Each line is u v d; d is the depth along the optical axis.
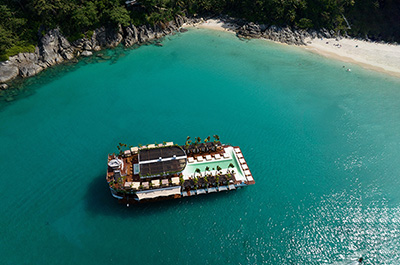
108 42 93.00
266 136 65.31
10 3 78.31
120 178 47.81
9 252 41.66
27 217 46.09
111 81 79.56
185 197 50.28
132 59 89.88
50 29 82.38
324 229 47.69
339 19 110.50
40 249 42.19
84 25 87.00
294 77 87.31
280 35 106.81
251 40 104.94
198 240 44.81
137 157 52.97
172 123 66.69
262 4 105.38
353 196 53.25
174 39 102.12
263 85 82.56
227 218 48.03
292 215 49.34
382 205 51.78
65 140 60.59
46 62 81.94
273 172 56.88
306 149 62.78
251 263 42.75
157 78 82.19
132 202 48.34
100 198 49.50
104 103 71.44
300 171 57.53
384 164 59.91
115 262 41.38
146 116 68.25
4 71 74.88
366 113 74.44
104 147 59.41
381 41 110.12
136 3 96.00
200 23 112.69
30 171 53.69
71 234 44.22
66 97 72.62
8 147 58.28
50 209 47.44
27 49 78.81
